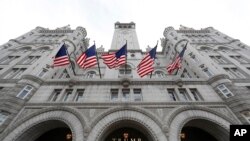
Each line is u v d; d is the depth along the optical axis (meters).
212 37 36.16
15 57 27.47
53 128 16.16
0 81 20.58
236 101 16.09
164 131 13.80
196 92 18.72
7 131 13.87
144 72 19.83
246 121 14.44
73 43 31.36
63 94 18.09
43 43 31.55
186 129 16.73
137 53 33.78
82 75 30.30
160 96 17.52
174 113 15.24
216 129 15.23
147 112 15.17
